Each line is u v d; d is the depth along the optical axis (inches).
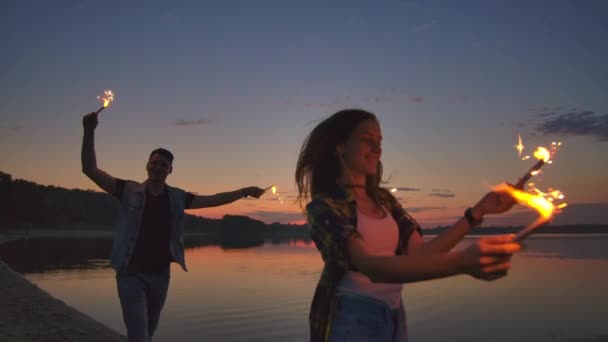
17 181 3695.9
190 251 1407.5
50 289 468.1
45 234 3043.8
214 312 358.3
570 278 674.2
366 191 76.5
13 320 271.6
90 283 514.3
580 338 302.8
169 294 455.2
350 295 66.7
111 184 175.6
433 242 64.6
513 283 606.2
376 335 65.9
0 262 599.8
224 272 685.3
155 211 176.6
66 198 4131.4
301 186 76.9
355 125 74.4
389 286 68.7
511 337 309.4
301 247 1781.5
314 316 69.1
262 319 333.1
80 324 272.8
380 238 69.1
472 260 42.9
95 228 3843.5
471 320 364.5
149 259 172.2
